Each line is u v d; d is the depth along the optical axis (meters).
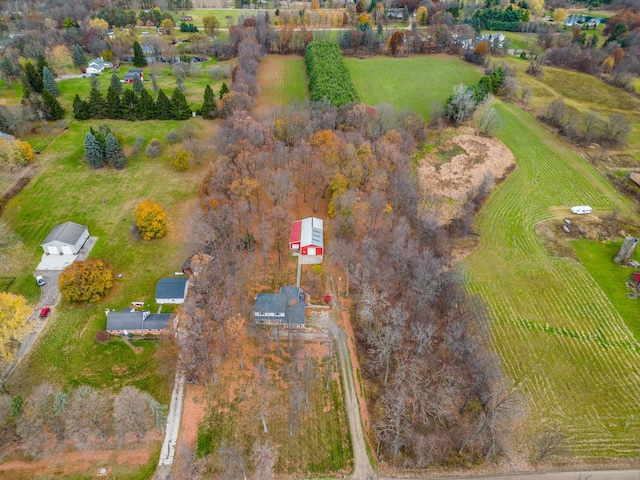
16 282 83.50
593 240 103.19
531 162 129.88
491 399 68.25
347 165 97.88
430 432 65.12
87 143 112.06
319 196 106.75
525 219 108.50
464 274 91.81
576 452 64.06
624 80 173.88
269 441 62.78
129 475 58.50
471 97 142.38
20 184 108.00
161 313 79.06
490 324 82.38
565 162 130.25
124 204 104.00
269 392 68.69
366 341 76.94
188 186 111.00
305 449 62.41
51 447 60.81
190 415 65.31
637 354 78.06
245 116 118.88
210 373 69.56
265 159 103.62
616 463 63.03
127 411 60.81
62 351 72.50
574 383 73.12
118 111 136.75
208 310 76.06
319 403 67.81
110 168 115.94
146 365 71.31
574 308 86.38
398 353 75.06
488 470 61.69
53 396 64.94
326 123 115.56
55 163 116.75
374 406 68.12
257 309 77.31
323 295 84.19
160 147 122.50
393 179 102.06
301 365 72.62
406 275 83.12
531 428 66.44
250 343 75.38
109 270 82.44
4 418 61.72
